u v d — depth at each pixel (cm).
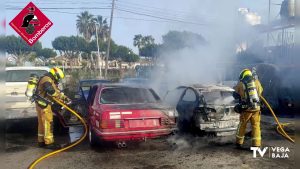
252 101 620
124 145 611
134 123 594
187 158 571
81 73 2494
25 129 852
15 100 869
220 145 664
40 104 665
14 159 573
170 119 621
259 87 670
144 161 555
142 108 607
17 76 938
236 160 559
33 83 680
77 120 798
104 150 629
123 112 589
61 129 848
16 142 705
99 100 657
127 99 665
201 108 693
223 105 697
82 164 539
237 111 643
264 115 1080
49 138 671
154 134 604
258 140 628
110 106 621
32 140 725
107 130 579
